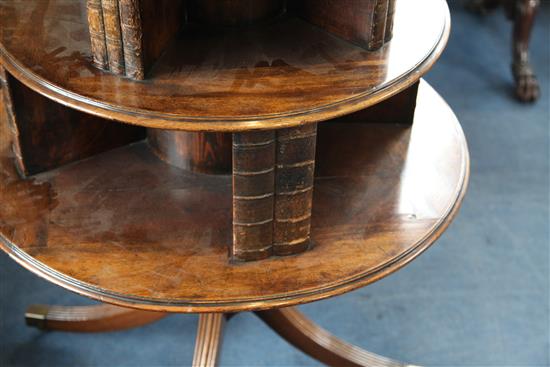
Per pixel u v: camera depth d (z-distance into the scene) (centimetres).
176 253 104
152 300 97
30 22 104
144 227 108
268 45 101
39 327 154
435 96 137
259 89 92
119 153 123
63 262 102
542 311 163
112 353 153
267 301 98
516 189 194
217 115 87
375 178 118
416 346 156
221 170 118
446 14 109
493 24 262
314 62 97
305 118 88
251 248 102
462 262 173
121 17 88
